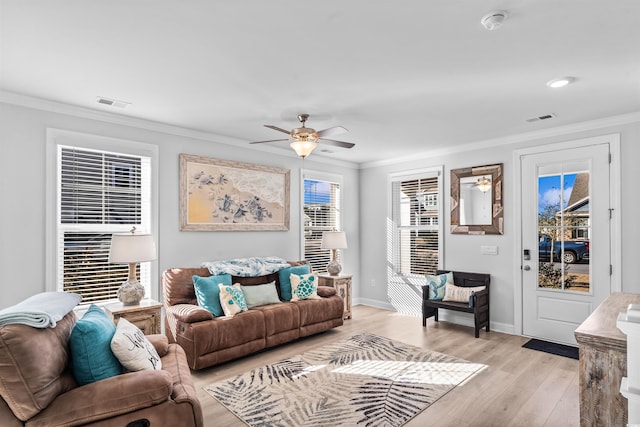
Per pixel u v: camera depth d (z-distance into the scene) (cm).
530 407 266
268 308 391
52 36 213
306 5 184
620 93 305
